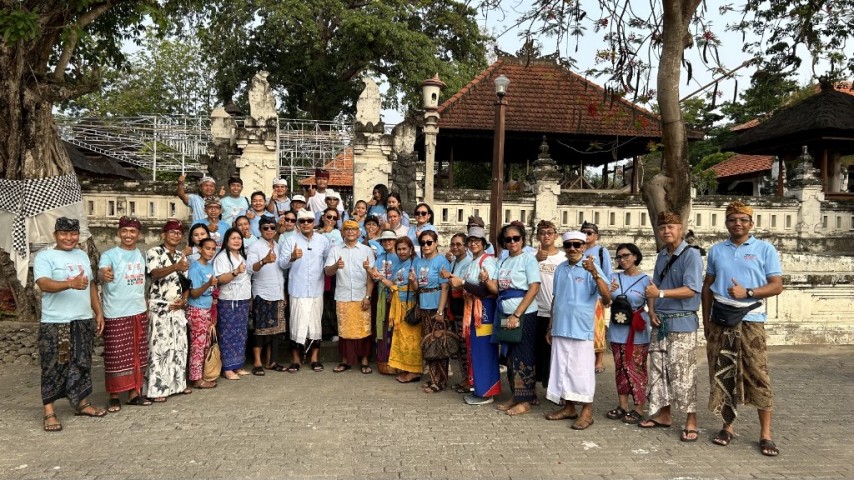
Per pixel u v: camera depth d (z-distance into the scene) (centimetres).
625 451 498
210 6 1745
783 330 923
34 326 810
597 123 1719
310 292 754
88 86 930
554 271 605
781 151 1964
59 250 567
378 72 2722
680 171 754
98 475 442
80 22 876
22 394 663
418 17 2486
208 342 684
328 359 834
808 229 1580
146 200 1362
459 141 1806
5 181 852
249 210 869
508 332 585
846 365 801
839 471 456
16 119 844
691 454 491
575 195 1523
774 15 931
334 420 571
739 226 508
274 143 1465
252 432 536
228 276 687
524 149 1908
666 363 540
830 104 1745
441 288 674
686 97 784
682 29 733
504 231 597
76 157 2116
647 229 1523
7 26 744
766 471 456
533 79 1886
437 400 644
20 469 453
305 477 440
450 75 2445
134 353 605
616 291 589
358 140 1489
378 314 757
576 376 552
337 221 880
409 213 1446
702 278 540
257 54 2719
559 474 448
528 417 589
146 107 3288
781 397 656
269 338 767
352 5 2558
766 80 964
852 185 2148
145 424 559
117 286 595
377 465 464
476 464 467
